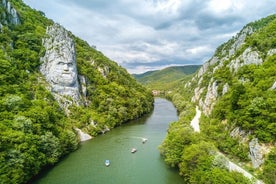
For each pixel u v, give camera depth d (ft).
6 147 166.20
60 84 328.49
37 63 327.47
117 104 404.77
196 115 344.28
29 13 433.89
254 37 319.88
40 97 265.54
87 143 280.92
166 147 215.31
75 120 307.37
